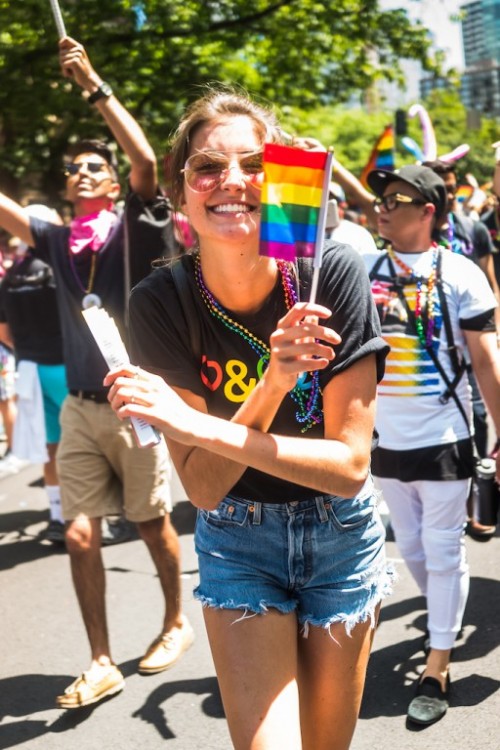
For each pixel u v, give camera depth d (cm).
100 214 391
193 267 212
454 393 334
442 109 3641
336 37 1350
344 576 220
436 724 318
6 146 1329
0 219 395
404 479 337
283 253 187
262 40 1352
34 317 543
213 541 222
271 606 214
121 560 510
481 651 369
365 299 205
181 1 1236
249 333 211
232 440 191
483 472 349
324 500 217
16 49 1185
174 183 217
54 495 555
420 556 360
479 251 532
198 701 347
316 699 223
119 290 383
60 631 422
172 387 214
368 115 4200
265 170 184
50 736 331
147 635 407
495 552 481
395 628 396
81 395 368
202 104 208
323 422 215
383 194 349
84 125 1266
